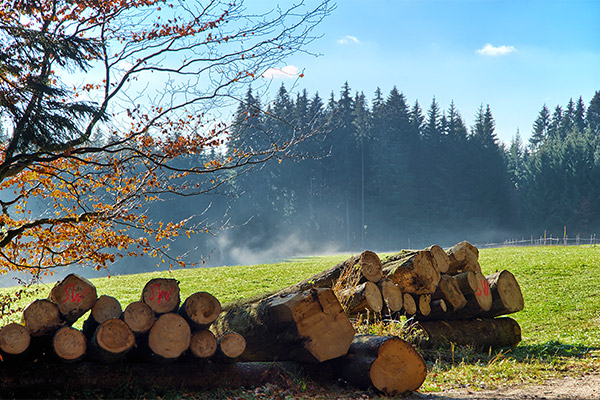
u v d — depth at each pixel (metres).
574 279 25.14
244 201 85.19
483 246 91.31
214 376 8.16
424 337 11.89
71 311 7.70
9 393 7.17
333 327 8.84
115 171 12.22
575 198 104.94
